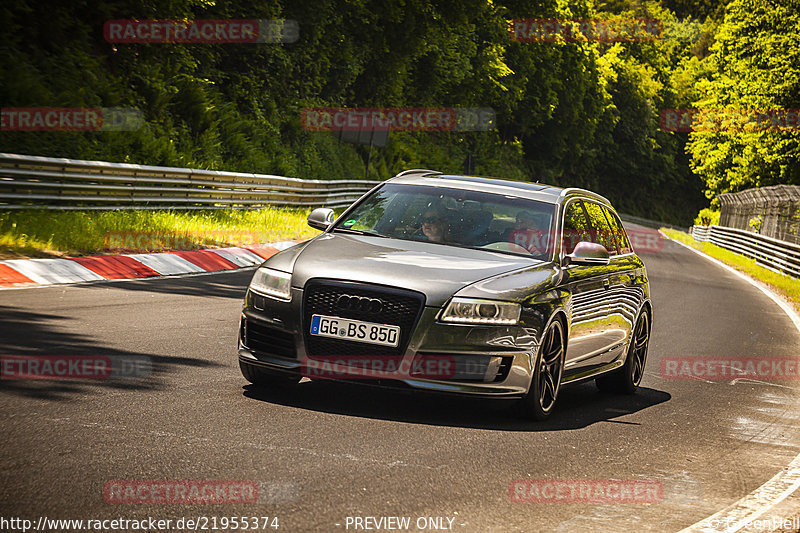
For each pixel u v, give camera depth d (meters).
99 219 17.42
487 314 6.86
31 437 5.49
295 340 6.93
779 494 5.70
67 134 21.89
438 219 8.11
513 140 83.44
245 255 19.36
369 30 48.31
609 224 9.45
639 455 6.52
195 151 29.45
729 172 63.94
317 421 6.55
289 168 36.03
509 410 7.34
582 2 86.06
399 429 6.56
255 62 38.47
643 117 104.06
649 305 9.75
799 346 14.54
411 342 6.75
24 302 10.78
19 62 22.34
